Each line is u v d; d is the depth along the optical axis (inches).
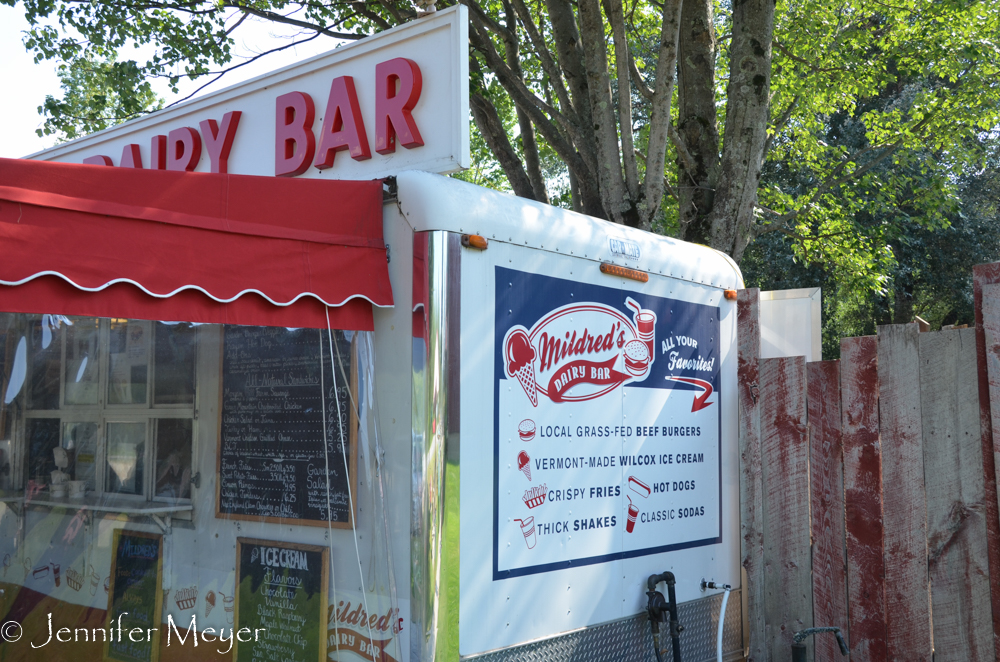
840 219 532.1
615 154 244.2
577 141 288.8
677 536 158.7
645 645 146.8
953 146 567.8
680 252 167.0
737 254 248.7
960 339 152.0
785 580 177.5
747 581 179.9
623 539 143.8
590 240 141.6
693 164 264.5
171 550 111.5
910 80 737.6
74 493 104.5
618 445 144.6
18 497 100.0
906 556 157.9
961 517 150.3
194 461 113.8
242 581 114.8
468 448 114.1
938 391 154.6
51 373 102.7
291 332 118.3
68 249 86.0
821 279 722.8
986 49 493.4
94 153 222.8
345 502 113.8
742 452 182.4
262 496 117.0
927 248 756.6
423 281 112.4
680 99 275.4
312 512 115.6
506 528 119.6
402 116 159.2
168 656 110.4
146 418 110.1
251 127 188.2
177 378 113.0
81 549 105.0
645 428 152.2
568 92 333.4
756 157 248.5
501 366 121.0
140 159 210.5
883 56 524.7
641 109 550.0
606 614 138.3
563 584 129.7
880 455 163.8
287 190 108.3
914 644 156.4
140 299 91.3
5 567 98.8
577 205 347.9
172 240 95.0
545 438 128.4
